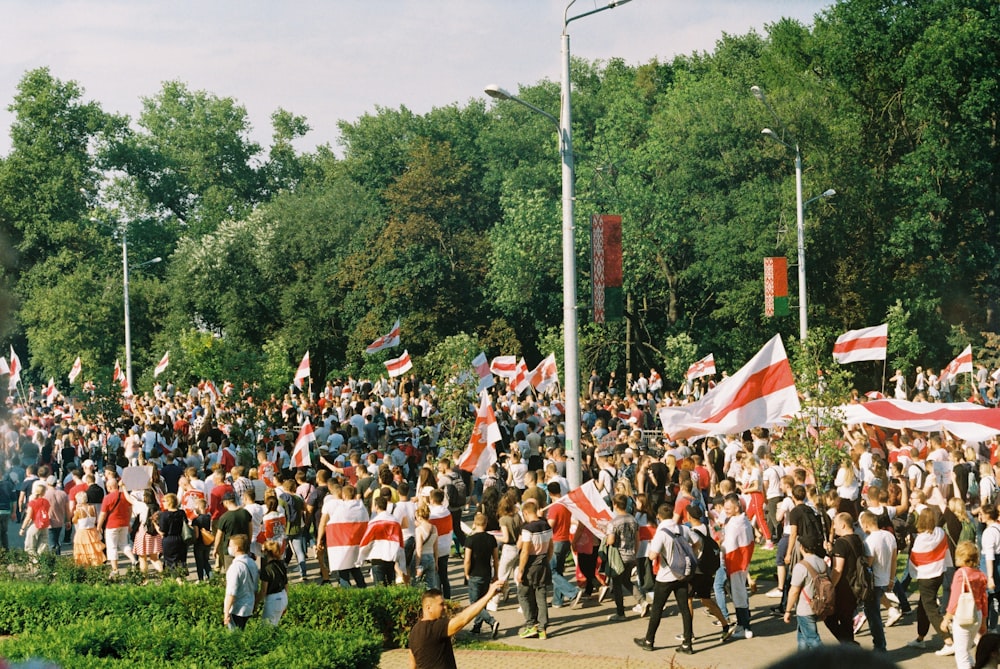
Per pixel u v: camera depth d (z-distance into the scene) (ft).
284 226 232.12
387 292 206.69
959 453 71.92
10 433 100.63
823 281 177.37
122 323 216.95
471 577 55.98
